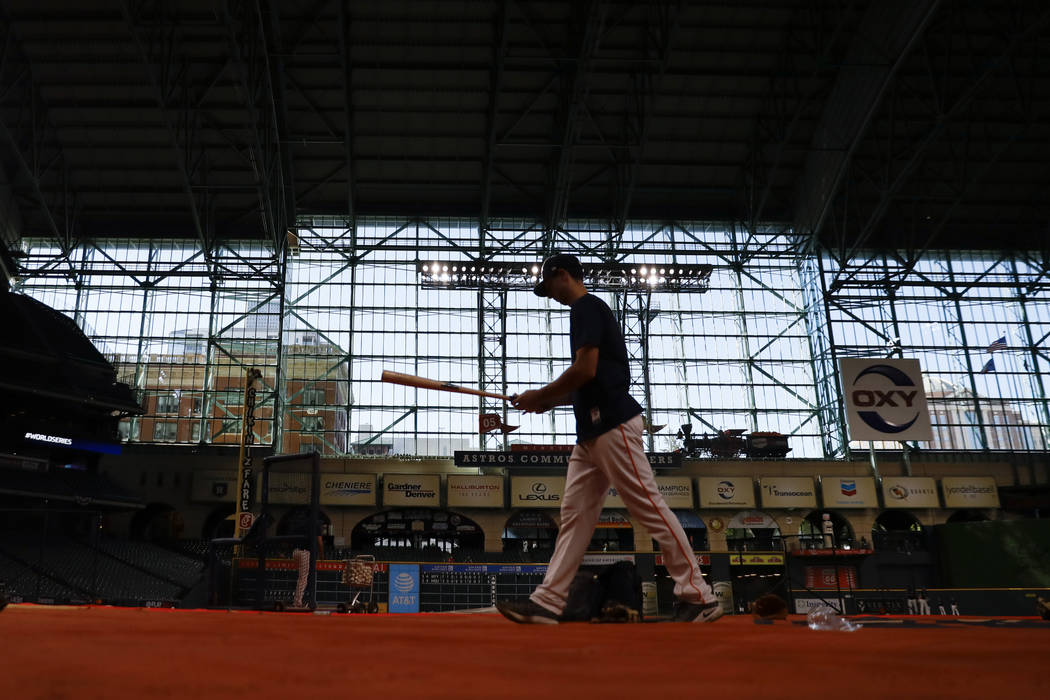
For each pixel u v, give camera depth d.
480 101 34.81
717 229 41.03
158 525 38.00
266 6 30.30
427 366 38.56
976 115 36.09
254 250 39.00
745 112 36.25
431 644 1.69
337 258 39.44
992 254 41.72
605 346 3.77
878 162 37.25
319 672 1.15
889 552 35.88
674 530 3.64
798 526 36.69
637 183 38.12
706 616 3.57
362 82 33.88
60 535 28.73
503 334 38.59
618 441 3.64
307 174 37.56
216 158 35.72
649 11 31.73
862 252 40.25
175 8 29.50
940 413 39.25
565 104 34.50
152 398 36.84
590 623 3.73
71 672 1.08
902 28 30.52
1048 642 1.91
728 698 0.93
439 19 31.81
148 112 33.56
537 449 36.00
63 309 37.41
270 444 36.06
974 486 37.06
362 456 36.41
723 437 36.41
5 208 35.66
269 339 37.88
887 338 39.41
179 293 38.22
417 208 39.56
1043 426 39.31
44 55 31.39
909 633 2.44
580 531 3.65
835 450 37.97
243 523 28.38
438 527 36.47
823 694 0.97
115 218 38.09
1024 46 33.47
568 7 31.50
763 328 40.09
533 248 39.22
